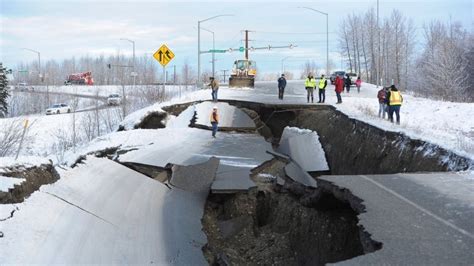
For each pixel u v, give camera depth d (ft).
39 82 307.17
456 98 161.48
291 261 40.83
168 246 38.19
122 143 70.59
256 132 86.12
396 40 291.17
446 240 23.86
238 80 155.33
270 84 187.01
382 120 65.98
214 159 61.77
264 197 52.24
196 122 86.12
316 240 39.32
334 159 68.59
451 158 42.22
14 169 37.11
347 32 342.64
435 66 200.03
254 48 188.03
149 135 77.00
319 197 38.78
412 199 30.86
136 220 40.81
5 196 32.91
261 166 61.62
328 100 104.88
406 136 51.34
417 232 25.03
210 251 41.55
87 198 40.16
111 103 167.32
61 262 29.71
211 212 51.13
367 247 24.64
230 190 52.01
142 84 228.02
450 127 67.92
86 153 64.44
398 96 66.69
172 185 53.88
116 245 34.91
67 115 151.94
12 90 268.62
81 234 34.01
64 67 453.58
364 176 38.09
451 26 262.88
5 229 29.76
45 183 39.55
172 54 107.04
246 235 46.78
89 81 352.90
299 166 63.87
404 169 48.57
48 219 33.47
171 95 144.15
